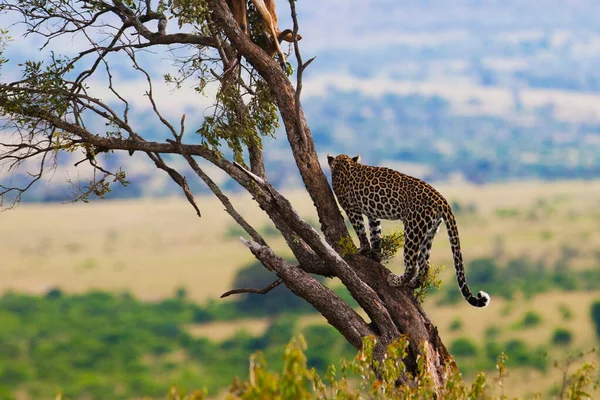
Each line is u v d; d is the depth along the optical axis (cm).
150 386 4547
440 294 6053
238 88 1194
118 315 6028
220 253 8825
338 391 739
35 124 1164
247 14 1187
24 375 4625
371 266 1134
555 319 5281
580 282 6481
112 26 1197
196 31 1204
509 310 5616
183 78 1171
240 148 1153
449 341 4941
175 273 7794
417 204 1094
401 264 4300
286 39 1180
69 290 7138
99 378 4659
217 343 5338
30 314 5947
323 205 1162
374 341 766
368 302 1084
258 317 5822
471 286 6438
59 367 4822
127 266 8238
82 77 1179
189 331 5653
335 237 1158
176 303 6297
